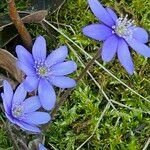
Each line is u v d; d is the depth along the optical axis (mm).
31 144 119
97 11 107
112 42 107
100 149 129
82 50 131
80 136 128
